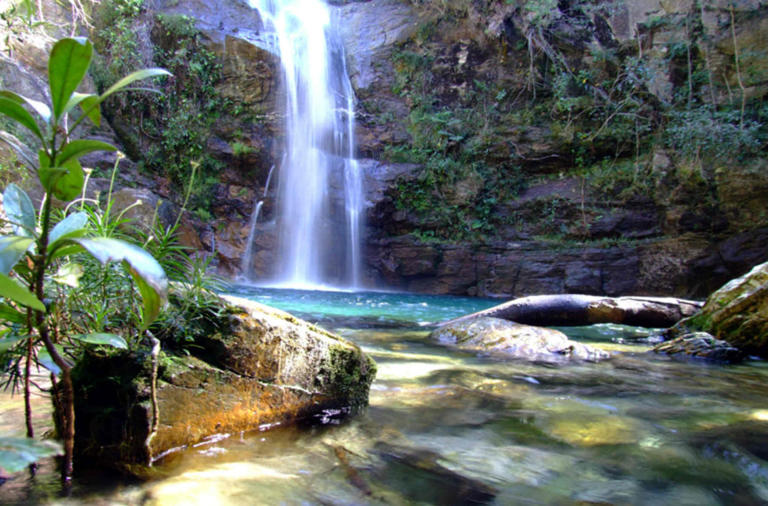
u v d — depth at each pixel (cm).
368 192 1577
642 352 506
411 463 190
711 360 472
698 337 506
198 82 1523
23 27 591
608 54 1541
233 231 1495
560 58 1555
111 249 123
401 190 1600
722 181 1323
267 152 1550
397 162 1653
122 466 171
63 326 190
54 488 152
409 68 1752
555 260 1410
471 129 1653
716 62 1414
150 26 1497
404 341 533
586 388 332
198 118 1507
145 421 176
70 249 134
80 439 174
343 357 262
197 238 1405
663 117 1470
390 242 1570
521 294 1423
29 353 165
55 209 195
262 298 1056
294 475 174
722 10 1388
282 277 1534
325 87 1725
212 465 179
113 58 1398
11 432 186
